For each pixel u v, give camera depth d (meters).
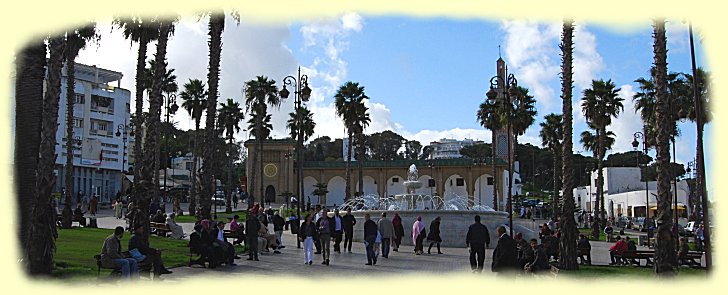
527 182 128.25
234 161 121.31
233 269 17.28
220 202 70.19
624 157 115.56
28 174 12.10
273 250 23.98
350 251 24.42
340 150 143.88
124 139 68.88
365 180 83.81
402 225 28.75
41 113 12.49
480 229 17.73
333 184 84.25
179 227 26.91
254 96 58.28
